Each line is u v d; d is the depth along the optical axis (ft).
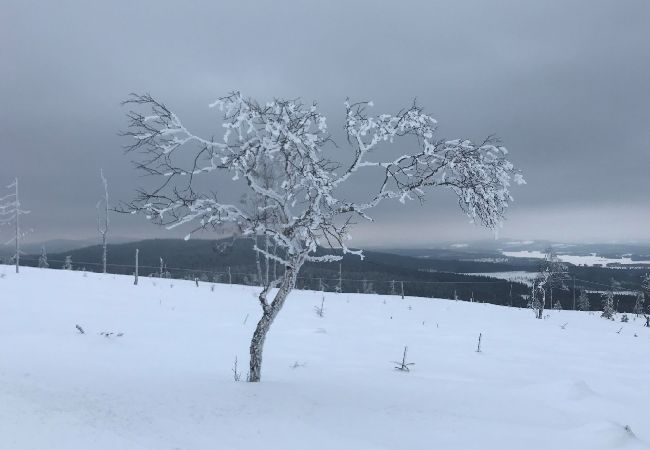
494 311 122.52
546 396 33.83
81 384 25.34
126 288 102.06
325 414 23.44
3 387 21.76
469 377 43.52
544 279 160.66
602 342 77.77
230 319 75.20
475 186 31.32
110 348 44.21
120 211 28.58
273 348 52.80
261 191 29.37
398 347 59.47
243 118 28.25
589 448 21.12
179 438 17.99
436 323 88.94
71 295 85.15
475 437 21.71
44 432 16.12
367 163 30.76
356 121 30.99
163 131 27.66
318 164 29.68
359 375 37.58
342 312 94.27
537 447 20.83
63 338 46.03
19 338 44.29
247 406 23.48
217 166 28.63
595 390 40.27
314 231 29.86
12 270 115.65
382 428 22.08
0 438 14.96
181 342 53.06
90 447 15.44
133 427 18.48
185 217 28.89
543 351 63.98
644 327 118.93
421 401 28.78
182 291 105.81
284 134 28.22
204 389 26.37
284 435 19.76
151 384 27.04
